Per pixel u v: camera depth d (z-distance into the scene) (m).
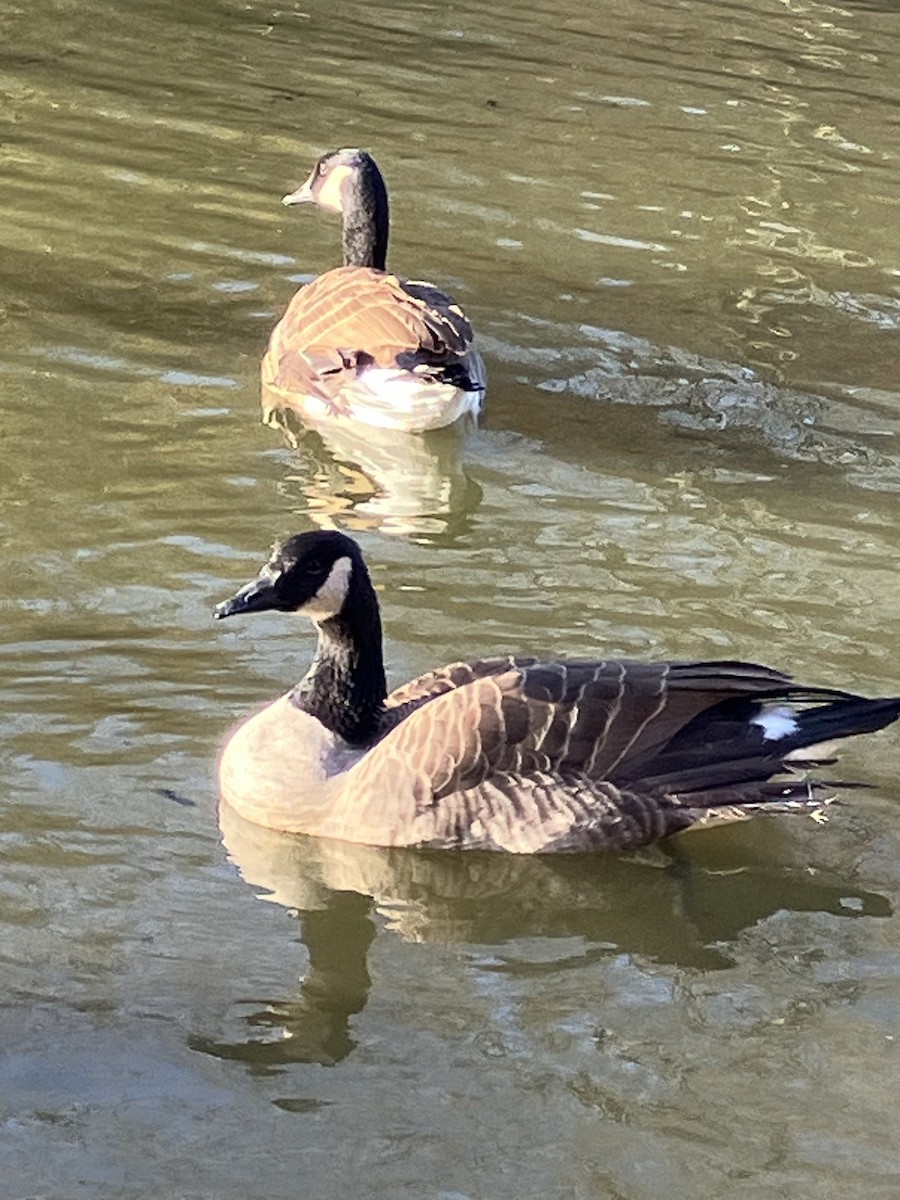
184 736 2.59
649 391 3.43
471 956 2.36
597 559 2.95
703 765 2.48
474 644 2.74
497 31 5.22
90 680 2.66
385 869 2.46
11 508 2.98
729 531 3.03
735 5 5.67
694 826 2.52
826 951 2.37
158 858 2.43
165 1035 2.22
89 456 3.13
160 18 5.07
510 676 2.50
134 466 3.11
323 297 3.35
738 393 3.44
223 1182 2.09
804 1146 2.14
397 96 4.63
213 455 3.16
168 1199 2.07
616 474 3.17
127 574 2.86
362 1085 2.19
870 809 2.55
